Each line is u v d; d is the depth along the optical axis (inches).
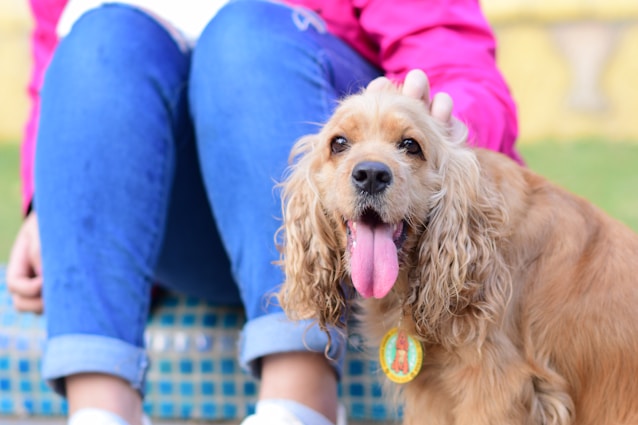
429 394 119.2
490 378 112.0
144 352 118.5
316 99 122.8
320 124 120.0
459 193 115.3
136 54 126.6
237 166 119.0
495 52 142.6
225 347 158.2
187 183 143.8
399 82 135.9
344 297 122.0
